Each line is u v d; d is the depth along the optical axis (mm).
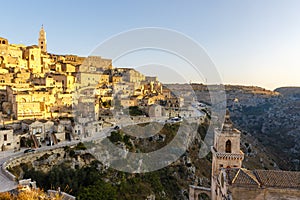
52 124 82188
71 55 185750
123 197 62312
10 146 71000
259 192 39281
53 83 122125
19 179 45562
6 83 105000
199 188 59781
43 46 187125
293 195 38750
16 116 87125
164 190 76562
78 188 57969
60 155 69938
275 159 174375
